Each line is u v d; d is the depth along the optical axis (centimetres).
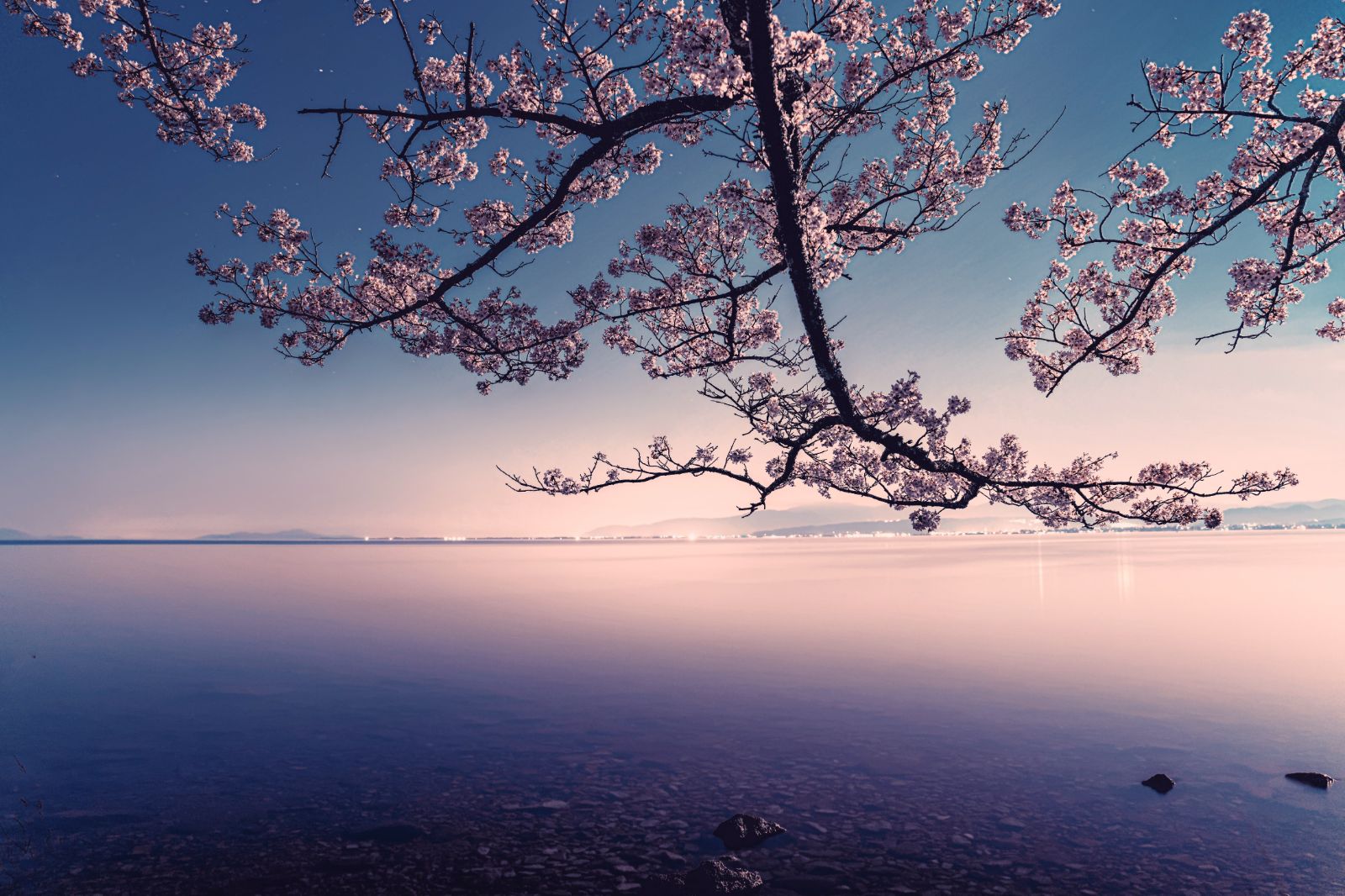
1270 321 992
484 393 980
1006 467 720
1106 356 1032
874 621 4094
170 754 1684
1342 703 2047
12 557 16788
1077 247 1042
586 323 937
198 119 870
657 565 12325
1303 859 1077
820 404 684
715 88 580
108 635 3753
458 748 1719
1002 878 1031
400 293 938
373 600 5891
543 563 13688
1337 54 906
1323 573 7544
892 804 1336
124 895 1000
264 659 2988
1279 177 823
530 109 884
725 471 669
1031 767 1528
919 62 814
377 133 931
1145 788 1391
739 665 2762
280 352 914
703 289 916
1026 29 768
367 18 753
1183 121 988
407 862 1106
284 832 1220
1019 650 3028
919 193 856
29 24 864
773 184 572
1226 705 2031
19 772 1557
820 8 656
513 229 757
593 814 1296
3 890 1014
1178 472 659
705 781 1476
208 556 18662
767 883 1023
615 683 2466
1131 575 7756
